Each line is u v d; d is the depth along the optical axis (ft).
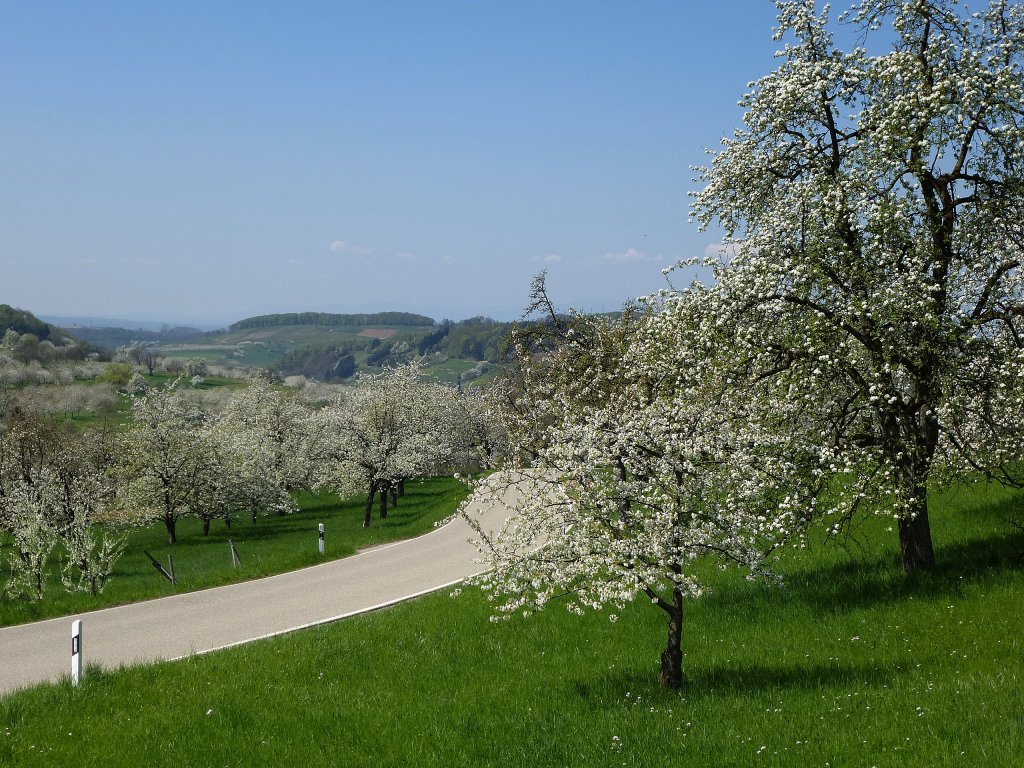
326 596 83.25
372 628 63.93
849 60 55.77
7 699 50.31
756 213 58.34
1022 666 40.55
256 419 237.45
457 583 83.87
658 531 43.62
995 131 50.67
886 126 50.44
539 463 46.93
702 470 45.55
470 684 50.93
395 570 95.50
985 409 54.03
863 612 54.80
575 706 45.57
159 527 199.21
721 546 45.60
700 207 60.18
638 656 53.67
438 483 239.09
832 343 52.95
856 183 51.06
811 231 52.65
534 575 45.29
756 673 47.80
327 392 455.63
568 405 61.57
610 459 45.42
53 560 145.38
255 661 57.00
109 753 42.73
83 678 53.11
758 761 34.47
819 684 43.86
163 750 42.88
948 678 41.37
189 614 78.48
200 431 182.19
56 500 152.66
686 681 47.42
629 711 43.50
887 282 51.75
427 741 42.22
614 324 89.10
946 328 51.06
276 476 200.75
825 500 55.72
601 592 43.83
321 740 43.45
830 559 67.77
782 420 55.72
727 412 50.96
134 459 173.68
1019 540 60.29
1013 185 51.52
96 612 82.38
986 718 34.40
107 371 474.49
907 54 52.06
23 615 80.38
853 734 35.45
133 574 132.67
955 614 50.34
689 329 55.62
